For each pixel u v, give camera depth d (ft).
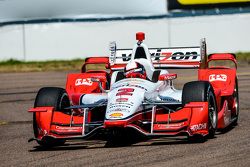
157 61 137.39
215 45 337.11
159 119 111.45
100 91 134.00
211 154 99.76
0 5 341.82
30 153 110.32
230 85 130.52
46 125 111.65
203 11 335.88
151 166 92.73
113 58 139.13
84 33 341.62
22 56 343.46
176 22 337.11
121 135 119.75
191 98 111.24
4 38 342.44
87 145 115.65
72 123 113.39
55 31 342.23
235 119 135.64
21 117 159.84
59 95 116.67
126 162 96.73
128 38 340.18
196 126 108.68
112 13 339.98
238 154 99.19
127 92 111.96
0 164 101.35
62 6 341.00
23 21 342.03
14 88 226.99
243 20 336.29
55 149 113.39
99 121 115.03
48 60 343.05
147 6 337.52
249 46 337.93
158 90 119.44
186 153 101.35
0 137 131.03
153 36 338.34
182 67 136.05
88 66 303.27
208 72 134.00
